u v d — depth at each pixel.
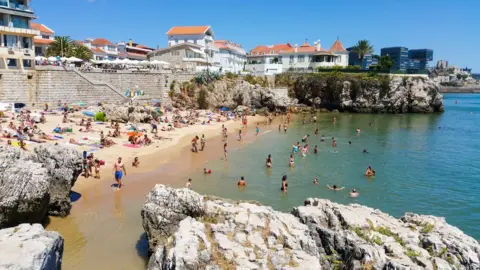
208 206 17.67
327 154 45.69
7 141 34.22
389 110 94.50
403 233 16.64
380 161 42.91
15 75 53.28
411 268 13.59
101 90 62.41
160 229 17.69
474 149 51.19
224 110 80.25
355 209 19.02
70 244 19.28
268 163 38.31
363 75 95.69
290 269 13.20
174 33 110.25
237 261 13.54
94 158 34.44
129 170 33.50
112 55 125.19
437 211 27.70
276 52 123.06
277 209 26.45
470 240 16.39
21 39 54.75
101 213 23.47
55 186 22.39
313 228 16.97
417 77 95.81
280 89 94.94
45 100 56.53
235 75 89.94
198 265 13.23
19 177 18.66
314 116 83.44
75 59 64.69
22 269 9.62
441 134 63.94
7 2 52.00
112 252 18.66
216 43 116.56
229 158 41.31
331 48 118.19
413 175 37.31
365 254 14.84
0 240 10.87
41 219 20.86
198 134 54.12
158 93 72.75
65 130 43.31
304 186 32.38
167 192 18.31
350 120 80.50
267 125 68.94
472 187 33.59
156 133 48.44
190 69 85.88
